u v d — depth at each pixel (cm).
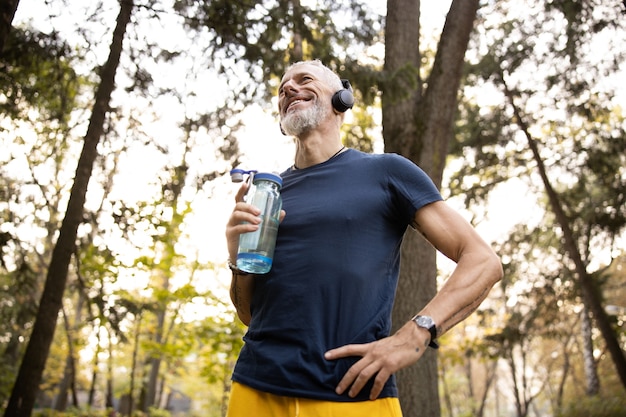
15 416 510
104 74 588
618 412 1312
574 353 2144
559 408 1495
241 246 145
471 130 1103
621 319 1245
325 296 138
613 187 1060
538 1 877
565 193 1148
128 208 593
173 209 747
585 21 833
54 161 922
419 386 519
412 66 543
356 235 143
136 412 1277
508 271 1220
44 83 605
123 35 581
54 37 562
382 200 149
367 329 136
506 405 3775
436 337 131
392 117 611
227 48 570
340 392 127
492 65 1046
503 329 1258
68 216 565
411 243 552
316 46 546
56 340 1409
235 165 631
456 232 143
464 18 626
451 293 134
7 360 1070
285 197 159
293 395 129
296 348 134
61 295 552
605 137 1044
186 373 1595
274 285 143
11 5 444
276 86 630
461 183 1122
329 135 169
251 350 143
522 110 1105
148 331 1071
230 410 142
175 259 894
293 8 534
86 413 1077
